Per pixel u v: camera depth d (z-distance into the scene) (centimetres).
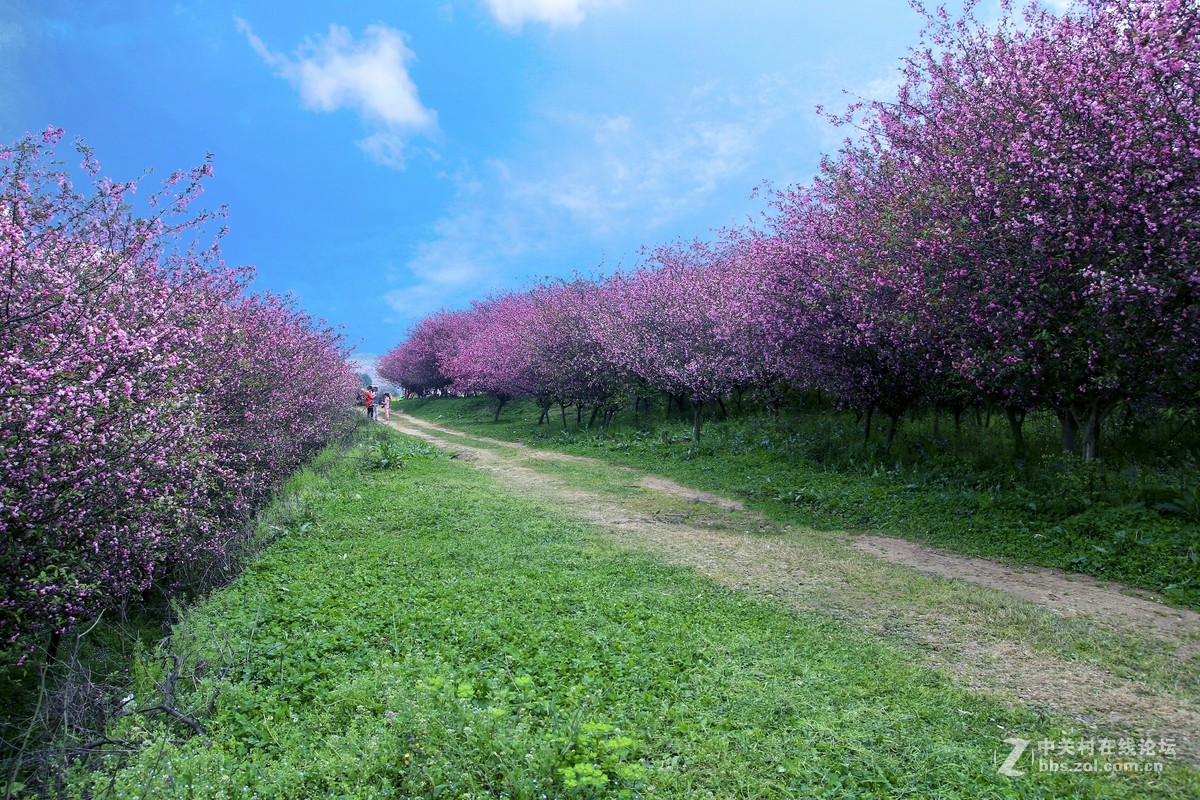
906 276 1060
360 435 2608
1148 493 908
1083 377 979
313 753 430
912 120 1199
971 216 950
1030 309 920
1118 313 863
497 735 411
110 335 589
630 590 762
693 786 392
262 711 498
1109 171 815
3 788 409
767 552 941
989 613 679
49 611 564
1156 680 524
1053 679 530
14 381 514
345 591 767
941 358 1202
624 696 496
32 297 570
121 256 662
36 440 519
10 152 596
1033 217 850
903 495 1162
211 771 400
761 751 425
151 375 641
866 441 1494
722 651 584
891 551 942
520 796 368
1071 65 852
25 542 555
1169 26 759
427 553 919
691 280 2148
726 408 2278
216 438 900
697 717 468
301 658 581
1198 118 753
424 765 395
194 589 827
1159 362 905
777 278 1424
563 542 988
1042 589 758
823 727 450
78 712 496
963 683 525
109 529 618
